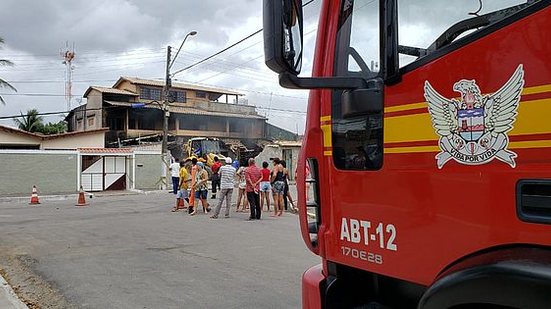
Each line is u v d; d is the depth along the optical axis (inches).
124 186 1037.2
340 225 91.0
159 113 1711.4
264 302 204.7
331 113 93.4
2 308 197.6
